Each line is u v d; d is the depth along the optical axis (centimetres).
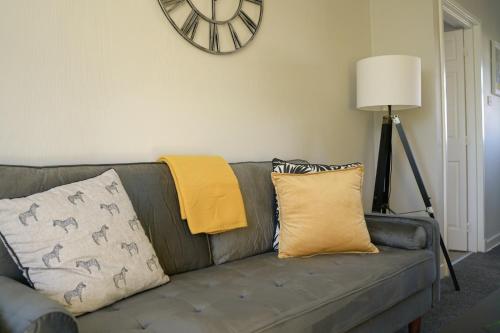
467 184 365
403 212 297
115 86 166
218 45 206
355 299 130
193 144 195
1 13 135
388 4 304
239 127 218
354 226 172
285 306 113
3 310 82
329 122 276
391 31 303
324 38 272
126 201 134
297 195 175
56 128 149
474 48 361
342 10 287
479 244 360
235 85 216
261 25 230
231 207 170
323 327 118
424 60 287
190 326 97
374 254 171
